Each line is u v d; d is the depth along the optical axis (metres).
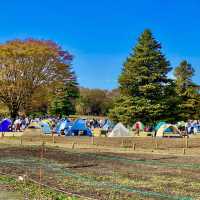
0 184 16.44
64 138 47.12
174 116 67.00
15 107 84.88
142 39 66.94
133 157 27.78
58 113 111.69
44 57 85.19
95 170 20.97
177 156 29.25
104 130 58.09
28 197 14.02
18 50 83.38
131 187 16.33
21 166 22.06
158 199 14.09
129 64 66.81
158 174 19.84
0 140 44.72
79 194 14.61
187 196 14.70
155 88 64.62
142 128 60.69
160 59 66.69
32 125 60.94
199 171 20.97
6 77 84.19
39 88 86.56
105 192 15.04
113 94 139.75
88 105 140.88
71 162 24.09
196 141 43.88
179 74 94.69
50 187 15.82
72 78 91.12
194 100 89.75
